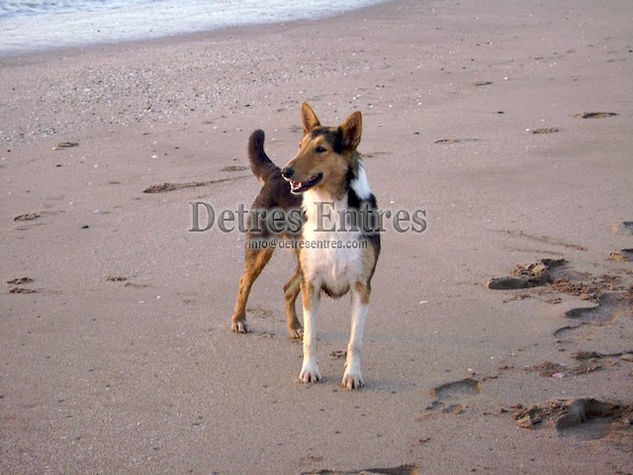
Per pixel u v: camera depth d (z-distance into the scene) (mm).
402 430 3256
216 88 7707
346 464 3094
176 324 3979
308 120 3676
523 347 3730
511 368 3592
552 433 3211
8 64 8648
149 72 8305
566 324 3871
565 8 11375
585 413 3326
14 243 4754
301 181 3445
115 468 3086
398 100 7113
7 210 5164
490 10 11508
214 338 3877
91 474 3061
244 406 3408
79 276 4402
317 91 7492
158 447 3182
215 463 3104
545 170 5430
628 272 4266
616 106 6578
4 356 3727
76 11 12227
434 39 9727
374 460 3109
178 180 5535
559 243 4551
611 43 8930
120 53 9180
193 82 7918
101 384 3539
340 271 3518
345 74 8109
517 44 9234
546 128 6141
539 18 10742
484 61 8492
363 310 3549
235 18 11461
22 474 3061
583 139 5891
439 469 3061
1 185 5523
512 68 8117
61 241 4773
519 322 3906
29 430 3268
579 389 3439
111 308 4105
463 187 5246
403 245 4602
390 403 3410
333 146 3475
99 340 3846
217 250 4652
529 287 4199
